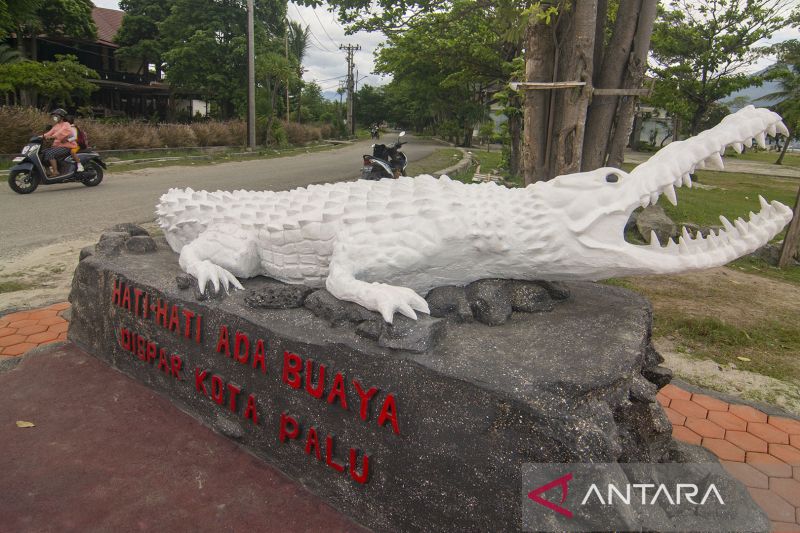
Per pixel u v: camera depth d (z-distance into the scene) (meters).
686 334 4.43
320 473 2.32
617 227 2.26
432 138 40.31
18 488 2.33
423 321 2.11
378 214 2.52
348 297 2.33
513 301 2.44
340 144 30.17
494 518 1.80
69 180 9.89
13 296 4.62
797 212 6.85
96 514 2.20
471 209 2.40
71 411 2.92
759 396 3.52
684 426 3.12
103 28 27.56
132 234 3.90
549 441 1.68
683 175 2.19
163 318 2.91
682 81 18.25
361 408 2.10
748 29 17.06
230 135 20.67
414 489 1.99
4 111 12.65
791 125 24.14
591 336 2.17
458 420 1.85
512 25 4.05
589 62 3.79
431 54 14.97
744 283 6.15
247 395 2.57
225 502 2.29
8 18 12.23
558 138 4.02
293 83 27.44
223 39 24.02
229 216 3.08
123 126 17.02
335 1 11.04
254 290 2.80
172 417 2.89
